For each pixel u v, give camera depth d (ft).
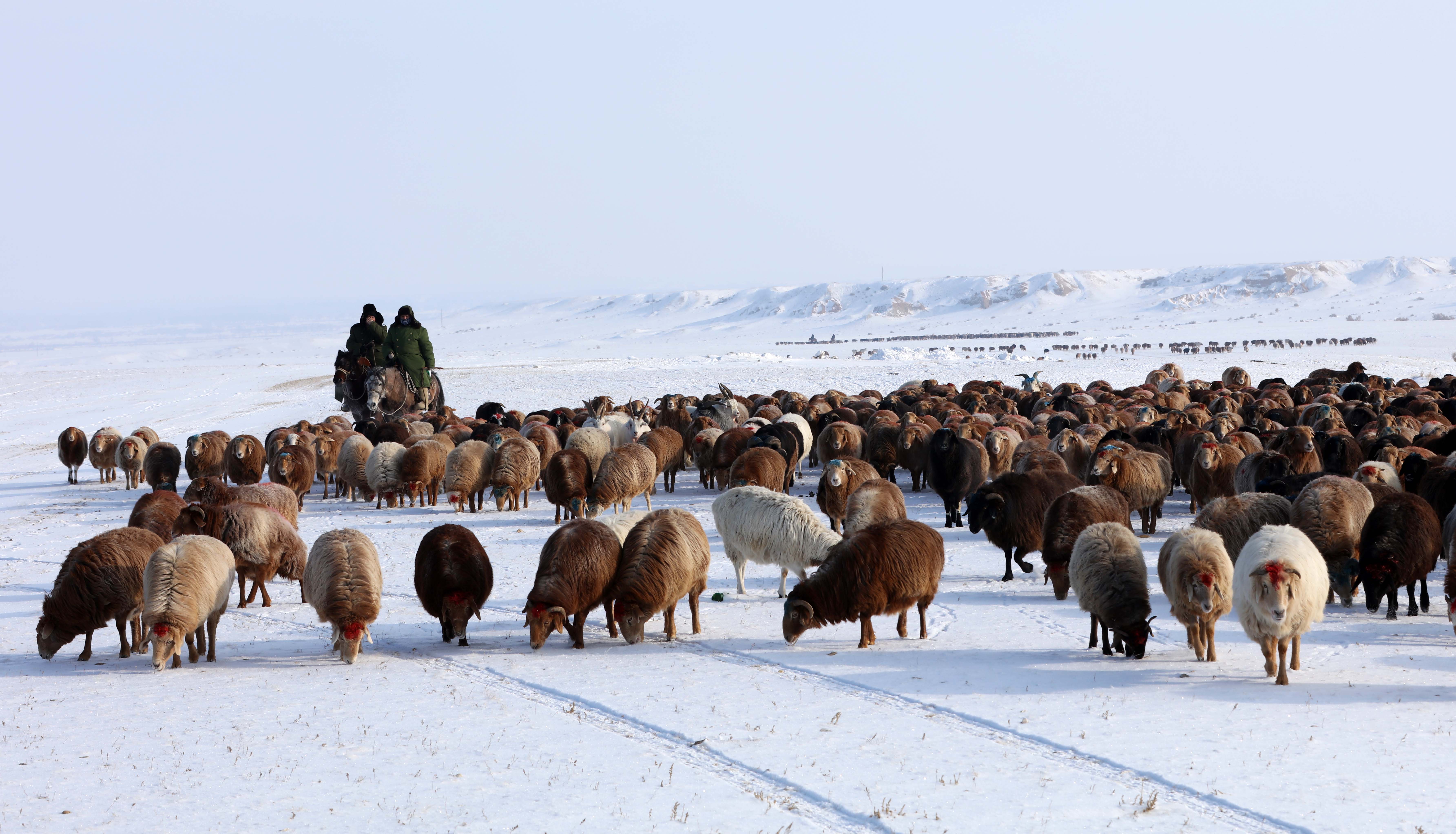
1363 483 50.42
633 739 32.04
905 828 25.25
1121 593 39.47
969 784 27.81
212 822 26.22
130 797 27.84
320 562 42.50
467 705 35.88
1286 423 106.83
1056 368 245.65
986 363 260.21
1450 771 27.78
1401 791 26.61
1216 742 30.35
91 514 86.99
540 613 41.93
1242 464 65.26
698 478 101.19
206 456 94.53
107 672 41.24
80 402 216.95
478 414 127.65
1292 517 47.52
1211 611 37.63
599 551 43.70
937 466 70.08
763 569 60.34
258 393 226.79
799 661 40.68
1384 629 43.80
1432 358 276.41
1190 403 124.77
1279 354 308.40
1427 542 44.86
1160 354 319.88
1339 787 26.94
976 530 54.60
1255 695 34.99
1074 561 41.39
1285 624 35.60
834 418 105.70
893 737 31.60
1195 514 74.23
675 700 35.70
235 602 53.31
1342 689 35.47
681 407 109.70
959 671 38.63
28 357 575.38
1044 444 81.00
